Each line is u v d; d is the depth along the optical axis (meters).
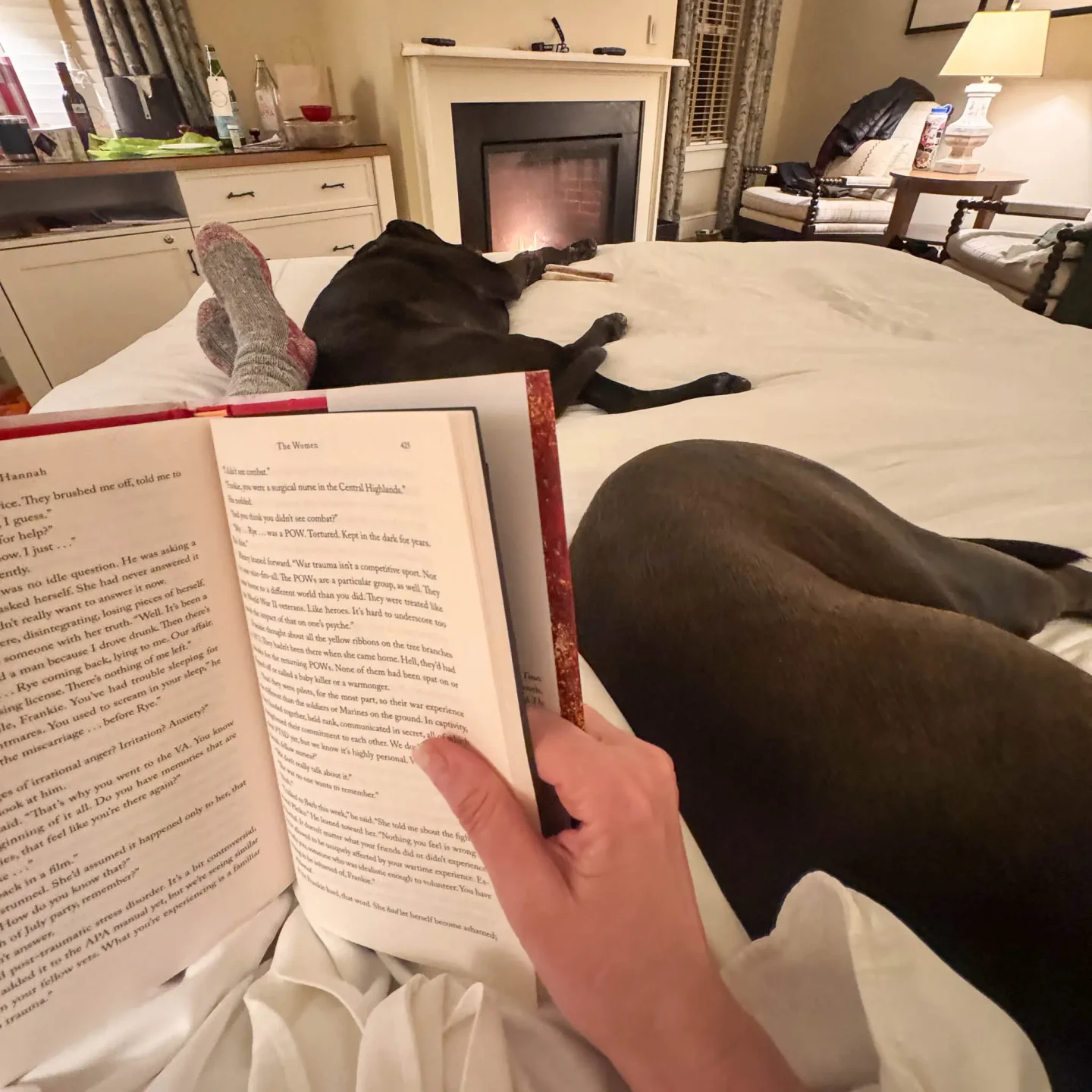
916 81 3.69
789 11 4.03
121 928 0.35
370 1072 0.31
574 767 0.30
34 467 0.27
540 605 0.31
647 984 0.29
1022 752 0.32
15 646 0.28
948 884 0.32
